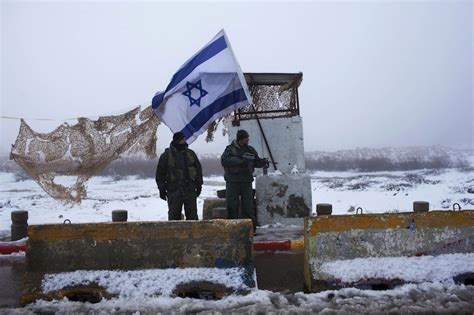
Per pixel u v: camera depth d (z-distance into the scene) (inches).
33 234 189.8
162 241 192.5
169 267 189.5
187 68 292.4
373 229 200.4
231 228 195.0
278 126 338.0
